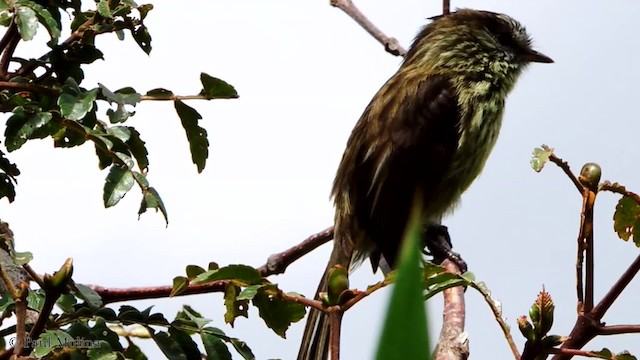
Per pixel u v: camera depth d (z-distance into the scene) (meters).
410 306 1.39
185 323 5.68
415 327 1.39
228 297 5.36
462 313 6.13
